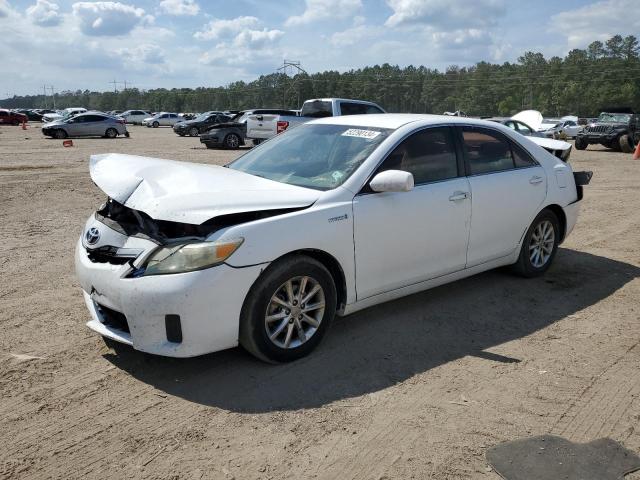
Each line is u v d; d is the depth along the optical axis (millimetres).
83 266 3746
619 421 3207
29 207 9211
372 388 3520
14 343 4062
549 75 134125
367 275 4102
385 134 4430
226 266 3365
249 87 151625
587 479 2693
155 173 3969
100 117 31062
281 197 3754
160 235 3549
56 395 3381
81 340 4129
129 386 3500
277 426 3104
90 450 2879
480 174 4926
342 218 3871
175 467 2758
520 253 5477
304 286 3770
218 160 17734
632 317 4754
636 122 25016
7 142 25953
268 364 3777
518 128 17797
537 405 3359
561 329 4480
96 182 3936
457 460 2838
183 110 159000
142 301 3352
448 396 3443
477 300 5059
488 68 147125
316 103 16938
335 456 2859
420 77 145750
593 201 10562
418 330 4395
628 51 137375
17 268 5855
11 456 2818
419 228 4355
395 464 2807
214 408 3271
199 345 3389
